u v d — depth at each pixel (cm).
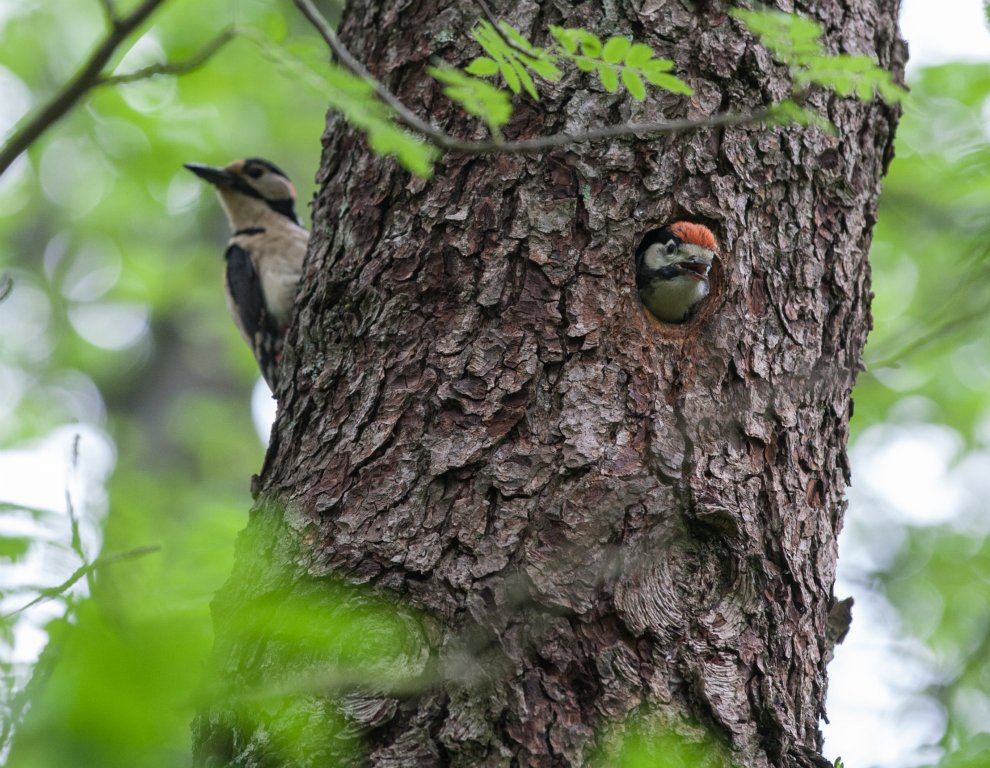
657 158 831
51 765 382
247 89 1798
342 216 880
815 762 730
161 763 398
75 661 400
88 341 2217
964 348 1719
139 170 1845
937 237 1534
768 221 846
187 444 2077
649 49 677
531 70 834
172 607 517
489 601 710
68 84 580
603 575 723
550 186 824
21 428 2080
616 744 678
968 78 1370
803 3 898
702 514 749
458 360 788
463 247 817
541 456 753
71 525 623
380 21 920
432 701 683
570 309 795
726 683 714
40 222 2170
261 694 660
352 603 716
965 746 855
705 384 796
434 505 746
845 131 888
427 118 866
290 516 772
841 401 855
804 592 782
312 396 823
